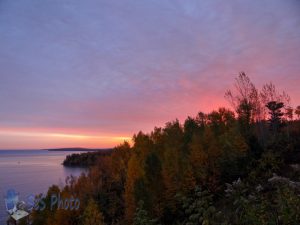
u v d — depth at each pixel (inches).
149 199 1327.5
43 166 5880.9
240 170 1289.4
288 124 1811.0
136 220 220.5
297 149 1339.8
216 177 1305.4
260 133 1651.1
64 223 1419.8
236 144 1380.4
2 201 1501.0
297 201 193.9
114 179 2124.8
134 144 2197.3
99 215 1341.0
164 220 1293.1
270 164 1189.1
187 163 1432.1
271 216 199.2
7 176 3531.0
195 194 198.4
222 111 2119.8
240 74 1774.1
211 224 189.0
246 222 197.0
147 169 1609.3
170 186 1358.3
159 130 2244.1
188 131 2006.6
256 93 1768.0
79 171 4640.8
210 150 1502.2
